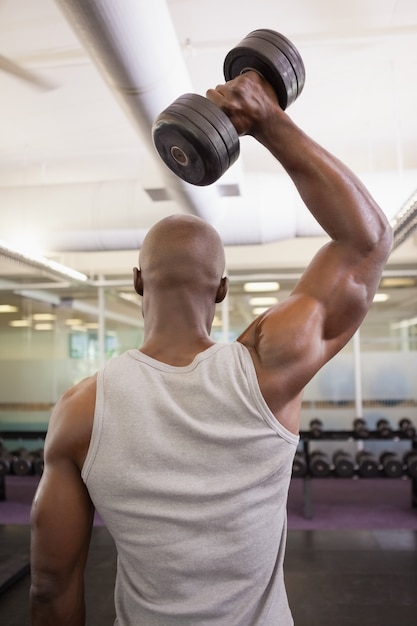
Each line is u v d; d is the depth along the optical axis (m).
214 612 0.58
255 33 0.67
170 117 0.60
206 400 0.59
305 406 5.39
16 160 3.76
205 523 0.58
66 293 5.89
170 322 0.66
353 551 2.97
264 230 3.21
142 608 0.60
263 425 0.60
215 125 0.60
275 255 5.30
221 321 5.66
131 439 0.58
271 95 0.64
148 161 2.80
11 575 2.54
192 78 2.69
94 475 0.59
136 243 3.29
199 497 0.58
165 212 3.10
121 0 1.21
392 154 3.83
